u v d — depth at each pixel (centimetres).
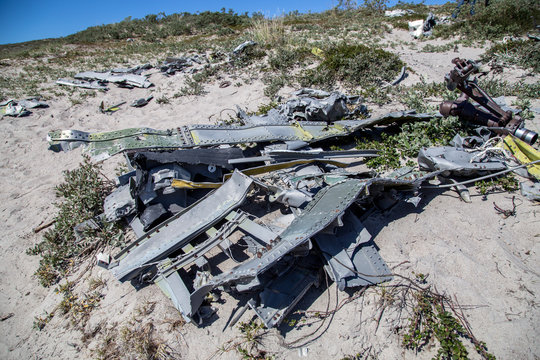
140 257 387
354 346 303
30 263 453
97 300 380
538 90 710
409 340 298
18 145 741
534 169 459
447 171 449
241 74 1007
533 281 339
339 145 619
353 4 1958
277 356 304
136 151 497
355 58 919
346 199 345
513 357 285
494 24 1184
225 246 380
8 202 573
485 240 387
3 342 358
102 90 986
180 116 817
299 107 666
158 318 346
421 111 676
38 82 1078
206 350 315
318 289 354
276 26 1327
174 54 1276
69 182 551
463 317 314
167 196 454
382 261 358
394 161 541
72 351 337
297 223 368
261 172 490
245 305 346
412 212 431
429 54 1072
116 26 1933
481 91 538
